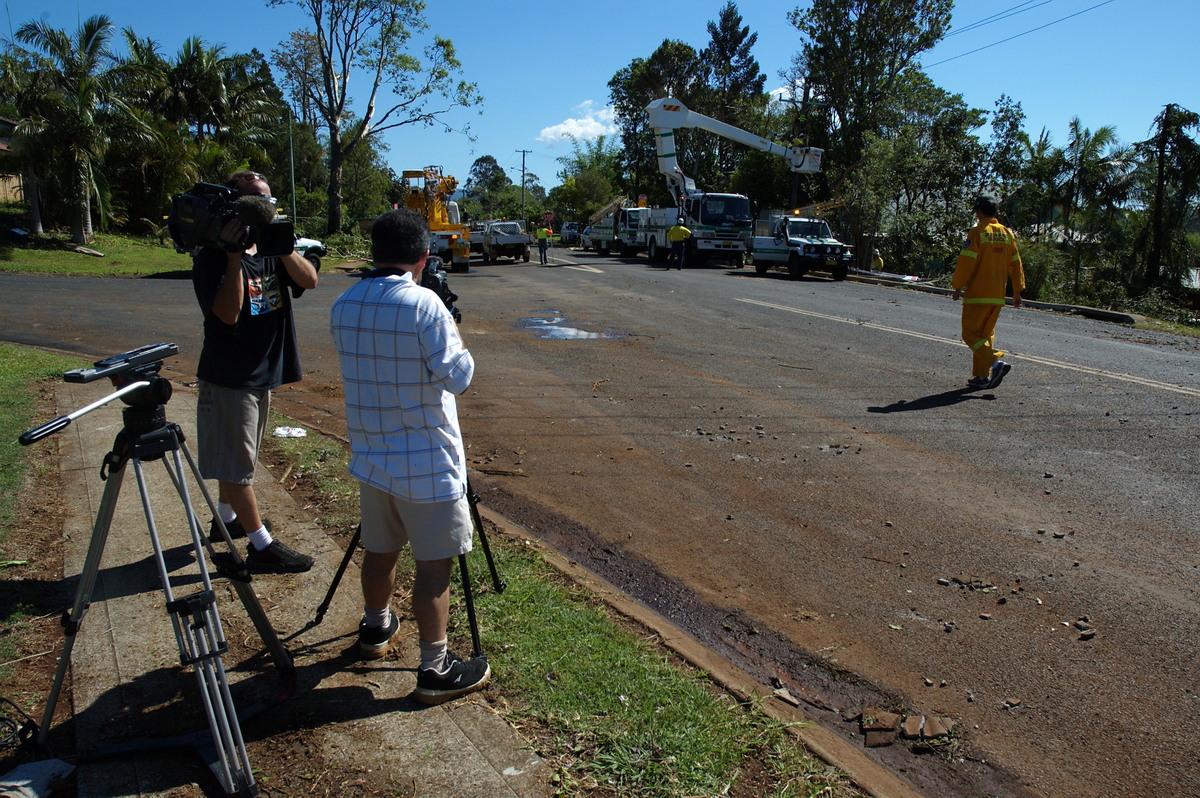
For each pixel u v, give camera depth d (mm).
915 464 6340
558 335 11992
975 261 8359
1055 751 3125
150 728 2842
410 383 2811
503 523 4973
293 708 2977
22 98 25359
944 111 34625
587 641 3490
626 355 10523
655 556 4777
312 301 15773
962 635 3943
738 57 57812
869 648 3832
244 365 3756
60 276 20219
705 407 7988
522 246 30688
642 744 2814
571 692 3105
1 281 18422
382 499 2982
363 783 2604
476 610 3719
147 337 11492
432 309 2789
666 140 29672
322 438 6367
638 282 20781
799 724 3086
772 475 6113
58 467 5367
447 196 25734
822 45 35875
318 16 32656
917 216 28516
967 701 3432
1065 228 32094
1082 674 3617
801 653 3783
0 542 4184
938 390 8672
